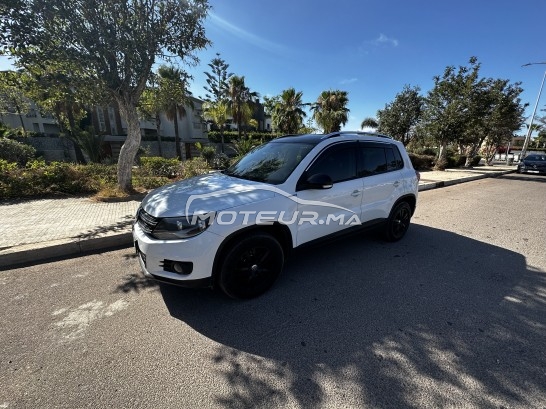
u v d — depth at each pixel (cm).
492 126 1883
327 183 308
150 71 715
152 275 267
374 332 250
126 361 214
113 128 2873
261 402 182
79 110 1770
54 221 507
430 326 258
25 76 661
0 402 178
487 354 225
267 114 4762
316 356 221
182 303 288
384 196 425
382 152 430
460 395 188
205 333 246
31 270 355
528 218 645
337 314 275
